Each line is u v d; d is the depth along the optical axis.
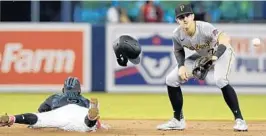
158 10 49.31
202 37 26.30
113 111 35.75
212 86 45.38
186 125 29.08
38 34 45.88
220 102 40.53
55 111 25.98
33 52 45.97
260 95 45.34
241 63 45.41
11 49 45.94
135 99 42.16
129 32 45.72
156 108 37.34
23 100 41.41
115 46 27.30
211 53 26.83
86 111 26.09
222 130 27.20
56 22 48.06
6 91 46.03
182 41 26.73
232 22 49.25
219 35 26.33
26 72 45.97
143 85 45.78
